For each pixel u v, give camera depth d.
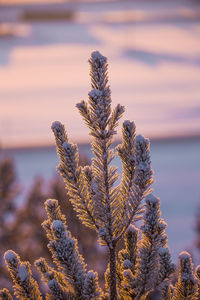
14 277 2.35
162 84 168.62
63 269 2.31
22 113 129.88
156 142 88.81
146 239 2.38
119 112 2.30
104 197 2.40
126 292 2.49
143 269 2.38
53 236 2.51
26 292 2.34
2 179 19.52
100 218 2.40
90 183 2.44
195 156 76.56
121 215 2.41
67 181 2.36
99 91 2.23
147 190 2.36
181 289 2.46
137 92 153.12
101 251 8.80
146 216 2.29
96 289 2.34
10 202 19.17
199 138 89.88
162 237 2.46
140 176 2.29
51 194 9.51
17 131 105.44
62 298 2.33
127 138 2.38
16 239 16.34
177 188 57.28
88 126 2.32
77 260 2.34
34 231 14.12
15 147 86.56
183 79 178.12
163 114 117.06
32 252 12.50
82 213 2.41
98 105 2.24
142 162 2.29
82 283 2.34
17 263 2.36
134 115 116.75
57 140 2.35
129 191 2.41
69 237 2.36
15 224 16.69
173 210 47.06
